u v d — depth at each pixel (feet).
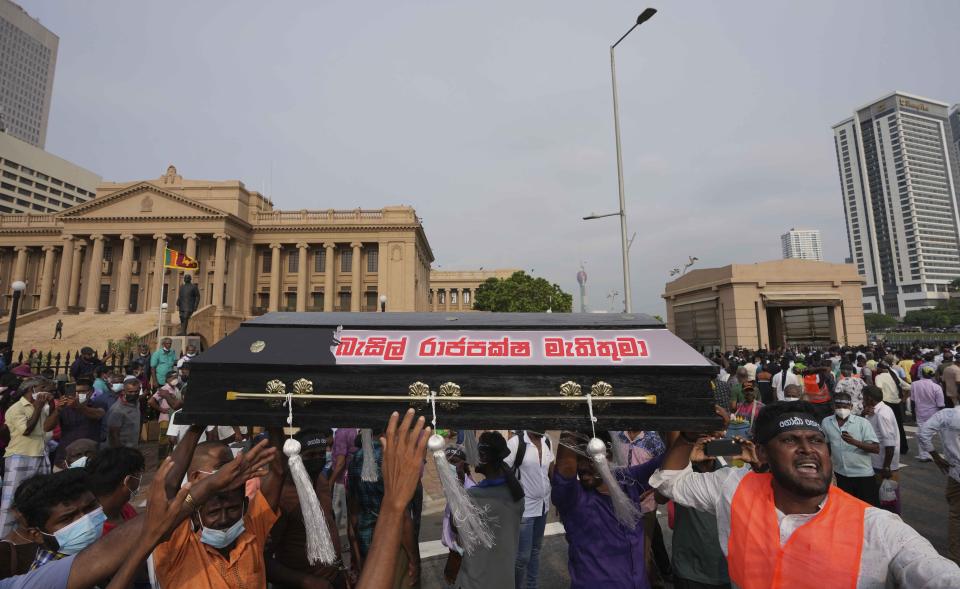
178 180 160.76
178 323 127.03
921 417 30.83
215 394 6.28
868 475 17.75
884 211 499.10
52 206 351.25
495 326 6.90
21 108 433.07
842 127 542.16
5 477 19.94
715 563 11.56
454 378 6.25
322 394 6.16
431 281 257.75
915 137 488.02
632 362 6.28
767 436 6.68
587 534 9.96
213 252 155.63
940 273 474.08
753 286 100.01
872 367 43.98
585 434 9.63
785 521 6.53
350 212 169.99
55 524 7.75
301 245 165.78
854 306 100.17
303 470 5.86
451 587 12.34
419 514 15.56
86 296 160.66
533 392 6.21
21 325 131.54
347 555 18.71
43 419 21.11
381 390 6.21
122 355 50.75
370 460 11.15
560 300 188.44
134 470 10.22
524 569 14.02
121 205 153.07
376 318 7.34
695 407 6.17
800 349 96.27
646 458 11.75
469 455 11.50
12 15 425.28
